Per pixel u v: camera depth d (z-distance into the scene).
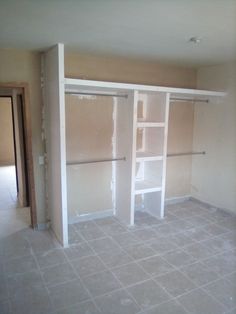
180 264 2.86
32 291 2.41
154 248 3.20
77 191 3.87
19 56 3.22
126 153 3.77
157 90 3.56
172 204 4.73
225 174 4.27
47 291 2.41
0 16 2.11
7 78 3.20
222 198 4.37
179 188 4.84
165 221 3.99
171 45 3.00
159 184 4.07
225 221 4.00
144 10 1.96
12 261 2.89
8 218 4.07
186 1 1.79
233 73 3.99
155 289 2.46
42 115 3.46
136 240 3.40
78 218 3.95
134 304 2.26
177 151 4.66
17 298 2.32
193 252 3.12
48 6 1.90
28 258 2.95
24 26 2.35
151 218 4.11
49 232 3.60
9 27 2.38
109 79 3.79
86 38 2.72
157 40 2.79
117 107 3.92
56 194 3.33
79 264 2.84
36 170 3.55
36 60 3.32
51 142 3.36
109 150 4.00
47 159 3.55
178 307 2.23
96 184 4.00
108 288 2.46
